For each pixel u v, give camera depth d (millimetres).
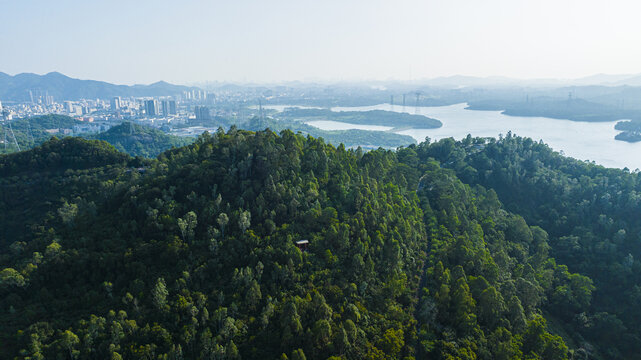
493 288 131500
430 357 116875
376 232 151750
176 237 135750
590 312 171500
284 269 124688
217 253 134000
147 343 106625
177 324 112250
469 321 122500
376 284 137000
